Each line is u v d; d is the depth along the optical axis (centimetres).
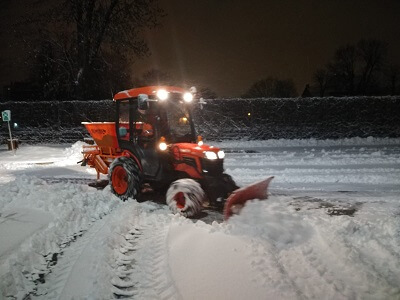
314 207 809
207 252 514
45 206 716
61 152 1761
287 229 580
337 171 1220
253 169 1290
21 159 1606
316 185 1038
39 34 2617
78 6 2562
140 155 811
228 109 2336
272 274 453
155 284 451
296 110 2325
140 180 815
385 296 417
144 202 797
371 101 2289
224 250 517
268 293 412
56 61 2709
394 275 471
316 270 475
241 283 434
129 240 596
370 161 1398
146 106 723
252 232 572
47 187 857
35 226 620
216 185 703
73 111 2458
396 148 1809
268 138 2331
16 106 2448
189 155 728
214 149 730
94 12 2597
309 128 2320
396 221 638
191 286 432
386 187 1001
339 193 942
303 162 1416
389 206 805
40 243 556
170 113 789
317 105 2316
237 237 560
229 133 2330
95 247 545
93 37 2622
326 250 534
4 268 474
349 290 426
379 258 521
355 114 2303
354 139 2108
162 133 776
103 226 641
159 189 841
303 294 417
